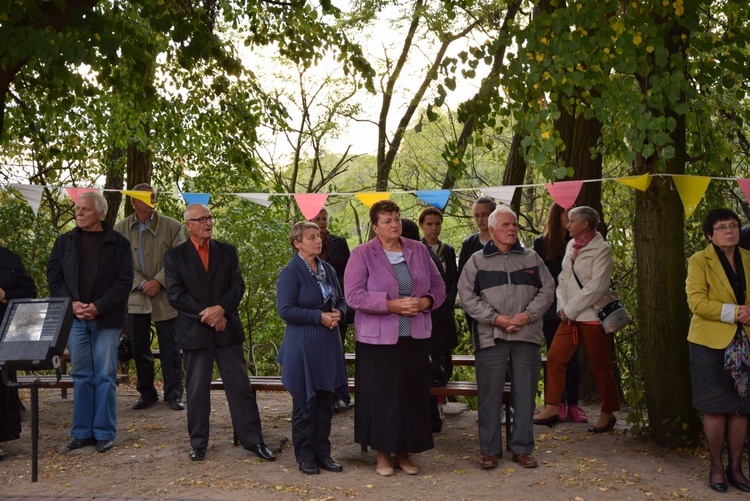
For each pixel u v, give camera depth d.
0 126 6.23
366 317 5.19
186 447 6.00
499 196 5.88
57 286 5.87
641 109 5.23
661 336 5.91
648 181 5.93
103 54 6.21
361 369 5.28
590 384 8.05
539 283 5.43
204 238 5.71
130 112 10.08
